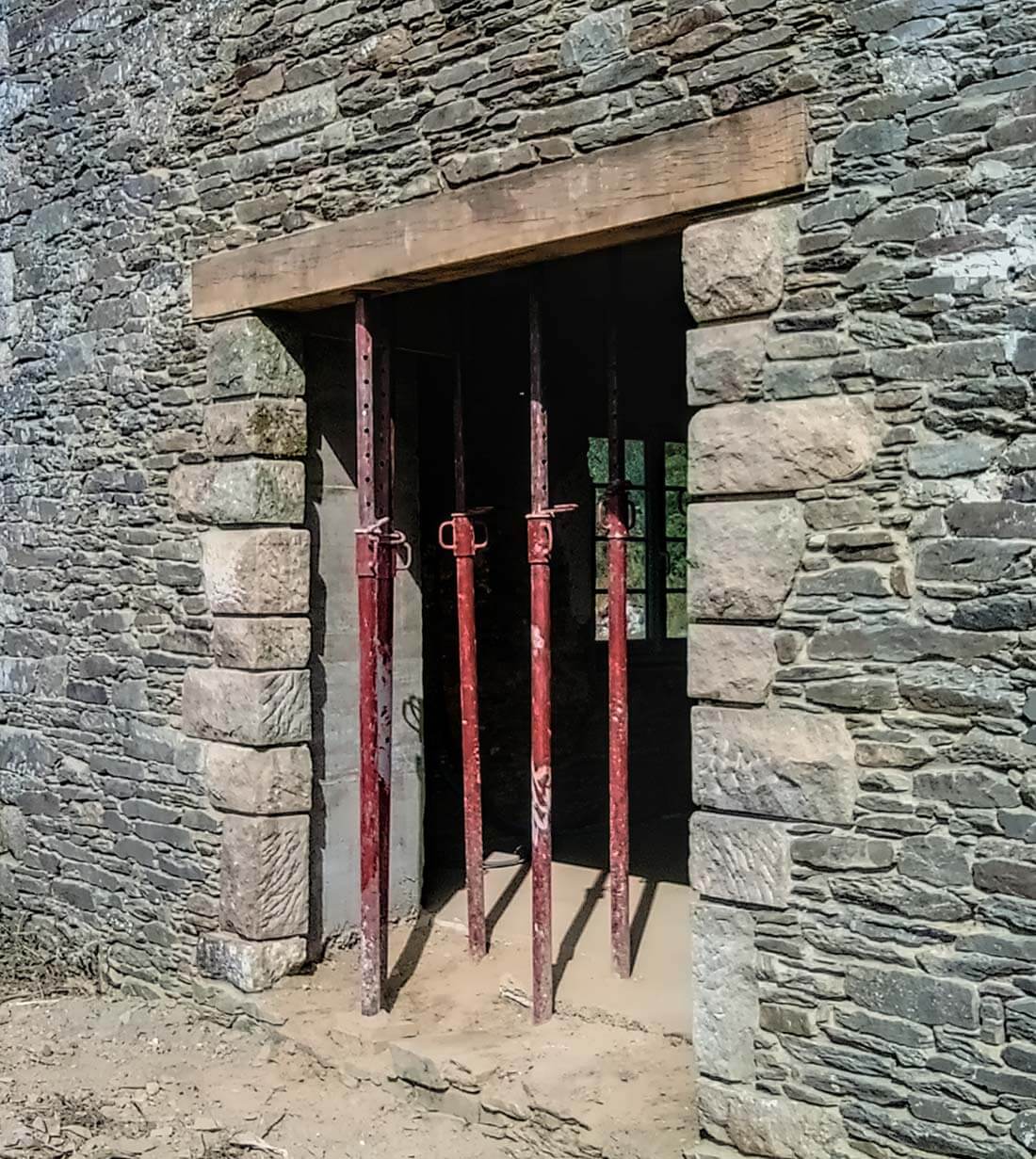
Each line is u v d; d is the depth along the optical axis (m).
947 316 3.72
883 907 3.84
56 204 6.69
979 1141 3.67
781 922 4.03
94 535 6.56
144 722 6.31
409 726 6.50
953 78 3.70
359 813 6.20
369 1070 5.12
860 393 3.89
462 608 5.80
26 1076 5.33
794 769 3.98
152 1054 5.55
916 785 3.79
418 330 6.44
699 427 4.18
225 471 5.84
